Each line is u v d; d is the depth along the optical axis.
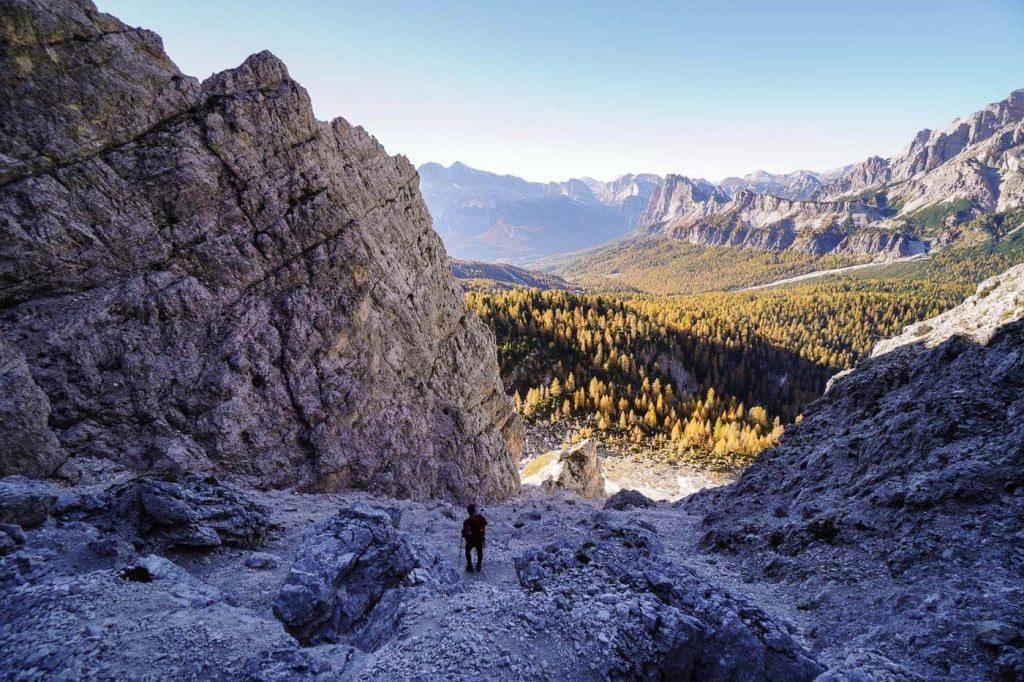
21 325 24.84
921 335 45.25
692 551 32.66
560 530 32.28
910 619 17.98
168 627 13.77
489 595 17.42
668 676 14.62
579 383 152.00
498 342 165.88
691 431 129.88
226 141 32.94
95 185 27.58
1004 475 23.38
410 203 51.88
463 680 12.52
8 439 21.91
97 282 27.41
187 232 30.66
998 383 28.73
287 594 15.91
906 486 26.00
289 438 32.53
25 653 12.25
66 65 27.06
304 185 36.75
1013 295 36.06
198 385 29.17
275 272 34.47
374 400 38.75
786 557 26.11
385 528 20.23
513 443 63.44
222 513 21.98
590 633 14.86
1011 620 16.31
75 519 19.70
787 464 40.84
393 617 16.17
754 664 15.40
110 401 26.38
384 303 42.06
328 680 12.46
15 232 24.83
